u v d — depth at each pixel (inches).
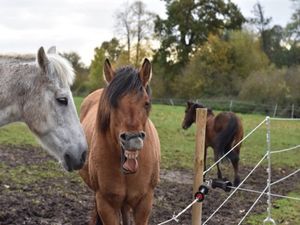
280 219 303.7
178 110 1180.5
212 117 449.7
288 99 1366.9
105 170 177.2
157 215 297.4
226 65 1695.4
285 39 1994.3
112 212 184.5
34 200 303.9
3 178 365.7
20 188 336.8
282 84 1392.7
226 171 501.0
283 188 417.1
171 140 707.4
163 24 1993.1
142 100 160.6
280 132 878.4
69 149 180.7
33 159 474.3
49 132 183.3
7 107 185.2
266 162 575.5
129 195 180.5
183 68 1887.3
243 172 500.1
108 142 173.9
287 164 571.5
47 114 182.1
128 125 157.3
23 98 184.4
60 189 346.0
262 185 431.5
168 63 1985.7
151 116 983.0
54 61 182.4
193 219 203.0
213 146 443.2
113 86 163.6
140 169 175.5
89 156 192.4
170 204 330.0
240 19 2014.0
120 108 159.6
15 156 485.7
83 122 234.5
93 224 225.9
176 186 399.9
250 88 1435.8
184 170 483.8
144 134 160.4
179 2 1972.2
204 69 1699.1
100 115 176.6
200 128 199.6
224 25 2009.1
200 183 201.9
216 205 338.6
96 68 1849.2
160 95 1838.1
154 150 182.7
